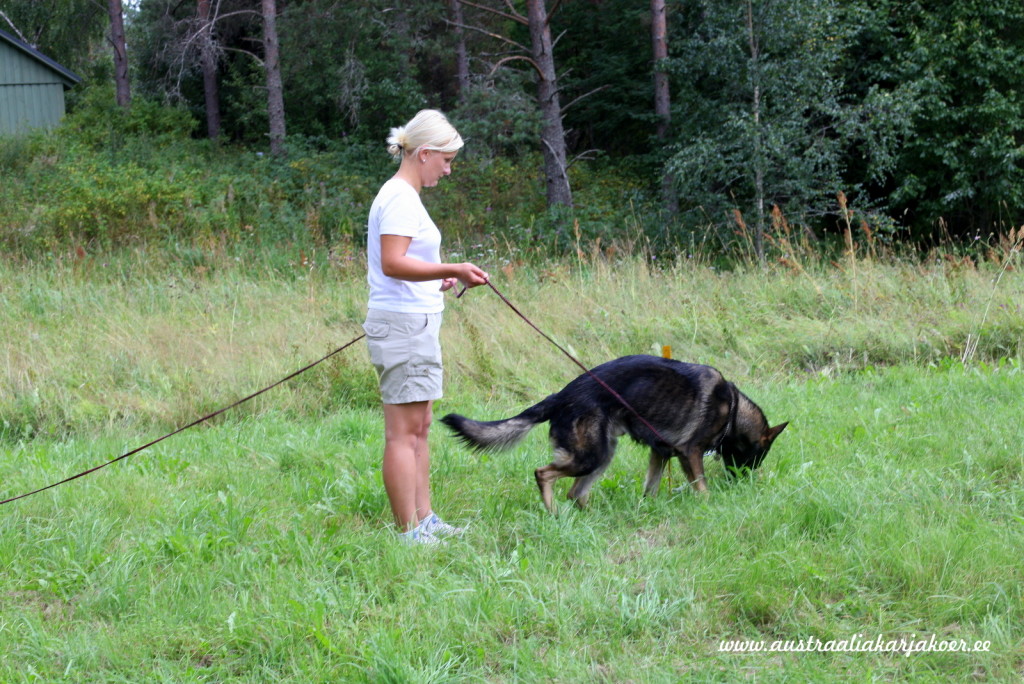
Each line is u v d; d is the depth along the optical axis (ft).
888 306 30.19
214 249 43.47
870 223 55.16
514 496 15.94
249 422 22.25
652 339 28.37
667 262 41.93
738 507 14.38
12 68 81.87
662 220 58.85
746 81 53.72
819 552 12.63
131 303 33.01
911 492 14.66
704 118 57.11
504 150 71.41
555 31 82.33
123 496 15.83
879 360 26.91
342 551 13.38
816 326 28.55
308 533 14.11
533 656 10.47
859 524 13.28
